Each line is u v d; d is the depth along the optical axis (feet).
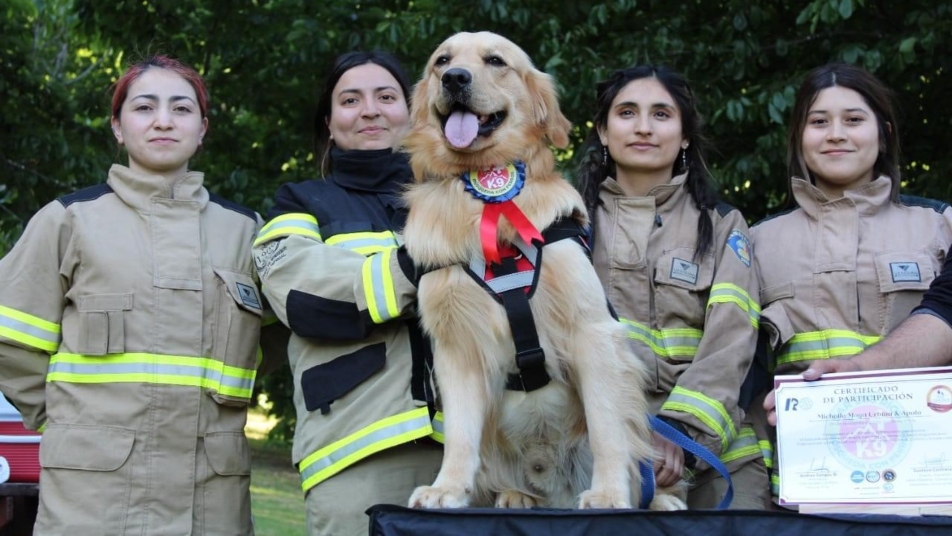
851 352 10.30
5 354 10.07
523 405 9.67
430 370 9.78
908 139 23.04
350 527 9.48
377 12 26.94
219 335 10.41
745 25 22.17
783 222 11.30
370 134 11.32
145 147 10.69
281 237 10.23
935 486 7.31
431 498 8.61
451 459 9.11
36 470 11.84
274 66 28.12
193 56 28.89
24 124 28.94
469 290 9.28
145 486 9.86
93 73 34.12
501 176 9.70
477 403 9.44
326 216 10.48
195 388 10.18
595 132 11.76
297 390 10.14
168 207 10.60
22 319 10.05
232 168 29.35
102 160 30.25
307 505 9.92
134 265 10.21
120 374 9.99
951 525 6.66
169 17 28.86
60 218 10.34
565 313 9.29
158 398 10.01
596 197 11.34
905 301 10.35
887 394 7.61
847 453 7.61
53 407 10.08
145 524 9.80
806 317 10.59
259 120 31.04
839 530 6.84
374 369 9.73
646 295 10.68
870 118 10.91
